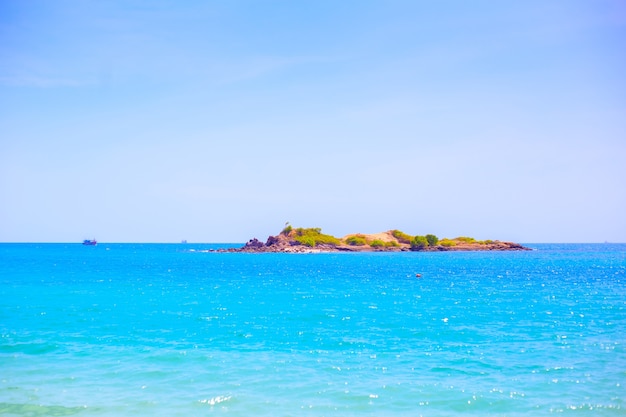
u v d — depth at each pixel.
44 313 41.44
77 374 23.17
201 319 39.03
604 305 47.44
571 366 24.50
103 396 20.14
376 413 18.39
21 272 93.19
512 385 21.55
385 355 27.00
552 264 137.12
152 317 39.88
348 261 164.12
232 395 20.25
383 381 22.17
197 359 26.05
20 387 21.27
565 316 40.53
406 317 40.22
